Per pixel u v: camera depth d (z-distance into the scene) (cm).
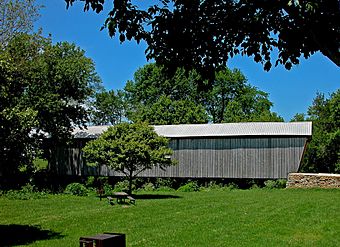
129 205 2439
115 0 588
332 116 5266
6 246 1398
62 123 4169
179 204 2444
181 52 602
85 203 2625
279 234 1493
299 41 568
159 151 2920
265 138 4094
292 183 3566
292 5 477
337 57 488
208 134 4259
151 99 6669
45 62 4047
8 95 1559
